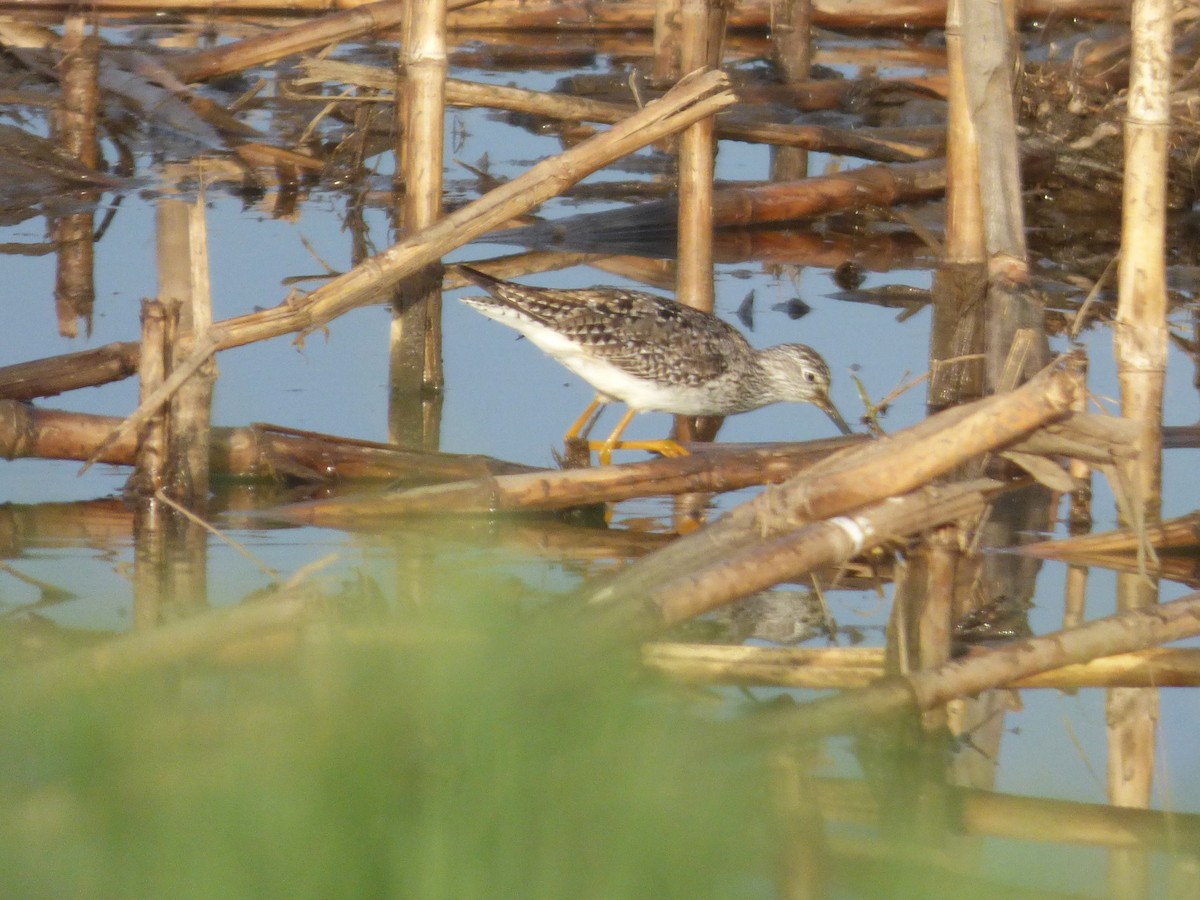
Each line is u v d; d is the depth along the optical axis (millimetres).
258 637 8234
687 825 6152
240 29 26781
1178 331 17531
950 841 7527
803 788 7297
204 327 12227
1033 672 8969
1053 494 13547
